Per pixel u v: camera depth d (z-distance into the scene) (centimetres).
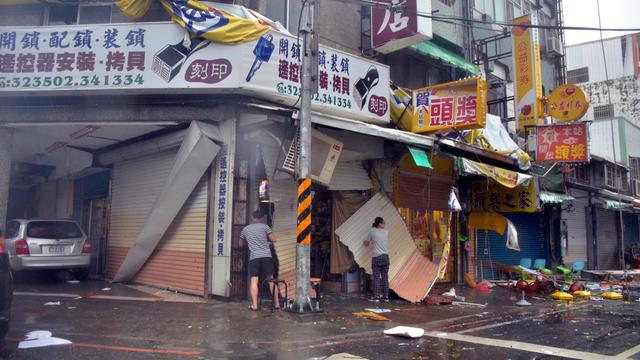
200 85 875
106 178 1275
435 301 1000
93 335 627
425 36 1112
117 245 1170
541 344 644
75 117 957
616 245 2336
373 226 1030
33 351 546
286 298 838
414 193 1260
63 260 1137
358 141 1052
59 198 1499
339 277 1097
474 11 1589
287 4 1078
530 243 1767
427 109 1092
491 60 1627
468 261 1423
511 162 1380
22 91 923
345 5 1180
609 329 762
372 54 1225
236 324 711
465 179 1475
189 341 611
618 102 3038
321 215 1136
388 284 1002
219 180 923
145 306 838
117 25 919
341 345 622
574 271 1828
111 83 905
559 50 2016
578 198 1908
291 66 924
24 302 864
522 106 1482
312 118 871
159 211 958
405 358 562
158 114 934
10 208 1645
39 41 934
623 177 2467
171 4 898
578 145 1395
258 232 835
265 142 937
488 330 745
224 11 897
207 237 927
